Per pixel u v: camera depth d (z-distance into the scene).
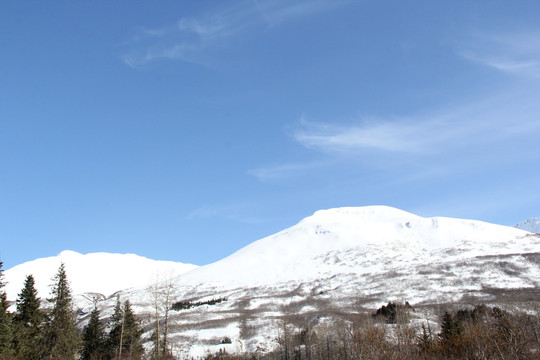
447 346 44.75
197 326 97.38
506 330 38.28
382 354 39.94
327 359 58.09
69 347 62.47
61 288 65.38
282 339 78.38
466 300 113.56
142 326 98.44
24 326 59.75
